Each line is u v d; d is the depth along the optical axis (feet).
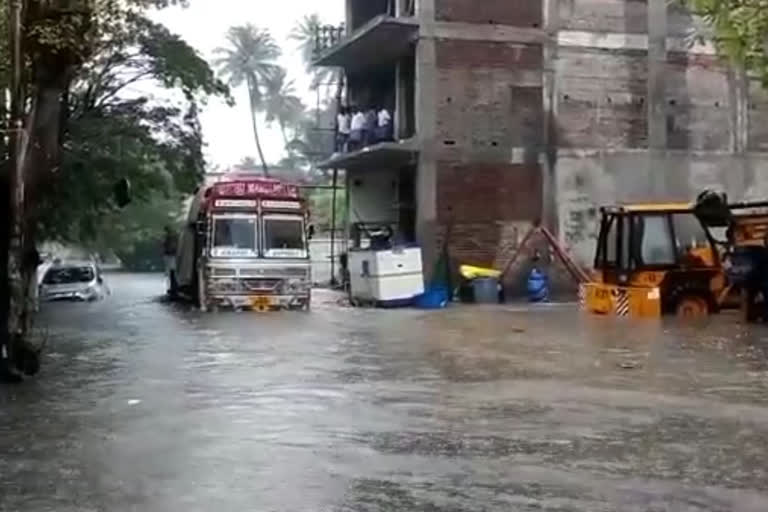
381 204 120.57
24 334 46.06
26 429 31.37
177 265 117.80
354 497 22.57
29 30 45.73
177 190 115.14
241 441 29.14
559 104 109.19
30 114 46.96
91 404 36.45
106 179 103.86
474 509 21.49
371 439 29.40
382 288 97.86
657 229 83.30
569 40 109.60
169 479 24.40
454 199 106.32
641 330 67.51
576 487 23.47
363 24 125.90
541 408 34.88
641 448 28.02
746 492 22.97
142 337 64.18
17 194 45.03
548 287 107.04
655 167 111.24
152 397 37.96
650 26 111.45
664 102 111.55
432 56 106.01
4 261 45.34
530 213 108.17
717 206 80.84
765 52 53.57
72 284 122.21
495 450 27.78
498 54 107.86
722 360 49.21
